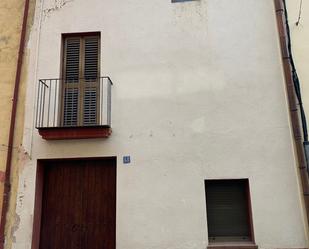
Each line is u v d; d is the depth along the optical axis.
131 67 7.52
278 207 6.62
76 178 7.41
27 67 7.77
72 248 7.10
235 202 7.05
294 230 6.50
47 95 7.54
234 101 7.15
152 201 6.86
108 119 7.24
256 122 7.01
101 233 7.10
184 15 7.67
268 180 6.75
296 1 7.46
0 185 7.18
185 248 6.61
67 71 7.80
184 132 7.11
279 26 7.27
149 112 7.26
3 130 7.47
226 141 6.98
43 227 7.25
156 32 7.64
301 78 7.09
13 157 7.32
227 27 7.52
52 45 7.81
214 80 7.29
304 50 7.21
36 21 7.99
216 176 6.86
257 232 6.55
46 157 7.22
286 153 6.83
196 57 7.43
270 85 7.16
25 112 7.52
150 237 6.71
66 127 7.03
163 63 7.47
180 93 7.30
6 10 8.16
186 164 6.96
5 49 7.93
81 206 7.27
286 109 7.02
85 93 7.60
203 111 7.16
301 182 6.55
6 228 6.99
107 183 7.31
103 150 7.16
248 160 6.87
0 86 7.72
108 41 7.70
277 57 7.28
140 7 7.81
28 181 7.15
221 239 6.89
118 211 6.87
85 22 7.86
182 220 6.73
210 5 7.66
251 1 7.61
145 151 7.09
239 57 7.34
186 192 6.84
